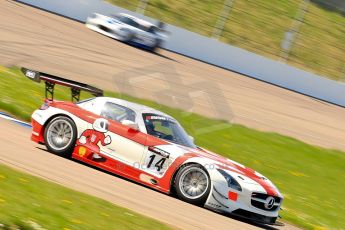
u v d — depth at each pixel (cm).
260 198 2931
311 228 3409
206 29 10238
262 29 10694
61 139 3148
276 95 8550
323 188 4819
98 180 2788
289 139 6159
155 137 3053
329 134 7269
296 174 4991
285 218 3434
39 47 6400
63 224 1858
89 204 2167
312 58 10569
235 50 9406
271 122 6731
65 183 2478
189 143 3169
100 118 3111
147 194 2819
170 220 2386
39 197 2059
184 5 10569
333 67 10612
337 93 10050
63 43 6975
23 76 5069
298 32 10731
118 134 3062
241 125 6044
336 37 11169
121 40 8400
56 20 8138
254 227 2883
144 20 9194
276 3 11288
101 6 8994
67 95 5006
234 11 10750
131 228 2041
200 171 2906
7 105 4106
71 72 5847
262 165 4947
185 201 2916
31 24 7325
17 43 6250
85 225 1912
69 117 3144
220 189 2877
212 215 2797
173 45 9144
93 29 8494
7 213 1805
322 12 11394
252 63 9481
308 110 8319
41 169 2619
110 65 6712
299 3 11412
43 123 3172
